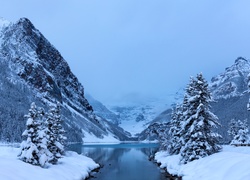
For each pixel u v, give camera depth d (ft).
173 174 113.09
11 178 60.80
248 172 63.62
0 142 264.72
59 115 142.20
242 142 202.08
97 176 119.85
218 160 89.56
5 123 308.60
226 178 68.80
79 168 115.96
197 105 116.37
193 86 119.75
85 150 315.58
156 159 193.26
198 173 87.40
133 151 338.34
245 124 208.64
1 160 77.05
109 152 307.58
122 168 152.97
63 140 141.90
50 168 91.15
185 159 114.83
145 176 121.70
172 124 179.83
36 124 92.02
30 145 88.99
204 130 114.11
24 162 84.43
